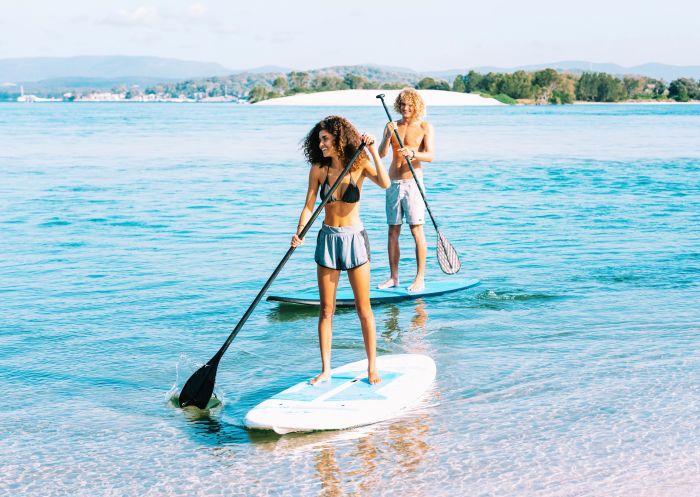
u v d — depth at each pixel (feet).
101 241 34.47
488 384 16.67
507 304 23.40
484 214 41.86
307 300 23.56
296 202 47.96
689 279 26.18
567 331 20.48
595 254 30.63
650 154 85.56
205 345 19.69
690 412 14.89
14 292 25.03
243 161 79.56
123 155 87.51
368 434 14.20
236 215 42.47
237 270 28.37
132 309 23.02
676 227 37.01
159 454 13.48
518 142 108.06
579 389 16.24
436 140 112.27
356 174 15.78
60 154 88.43
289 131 145.28
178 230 37.47
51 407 15.61
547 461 12.97
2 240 34.65
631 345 19.15
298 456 13.34
